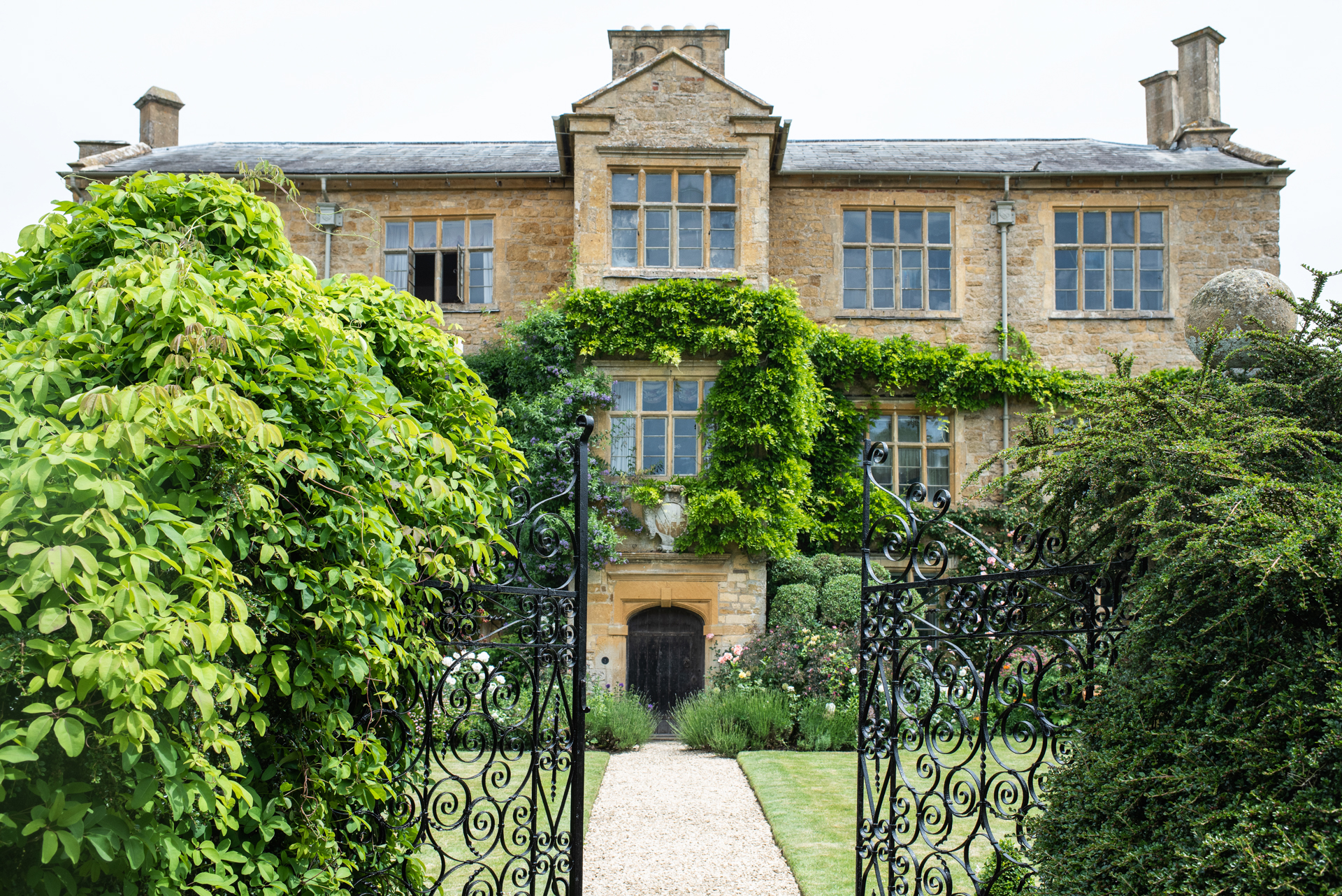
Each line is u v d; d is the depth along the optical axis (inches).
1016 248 590.6
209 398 100.3
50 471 86.9
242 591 114.1
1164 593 114.3
